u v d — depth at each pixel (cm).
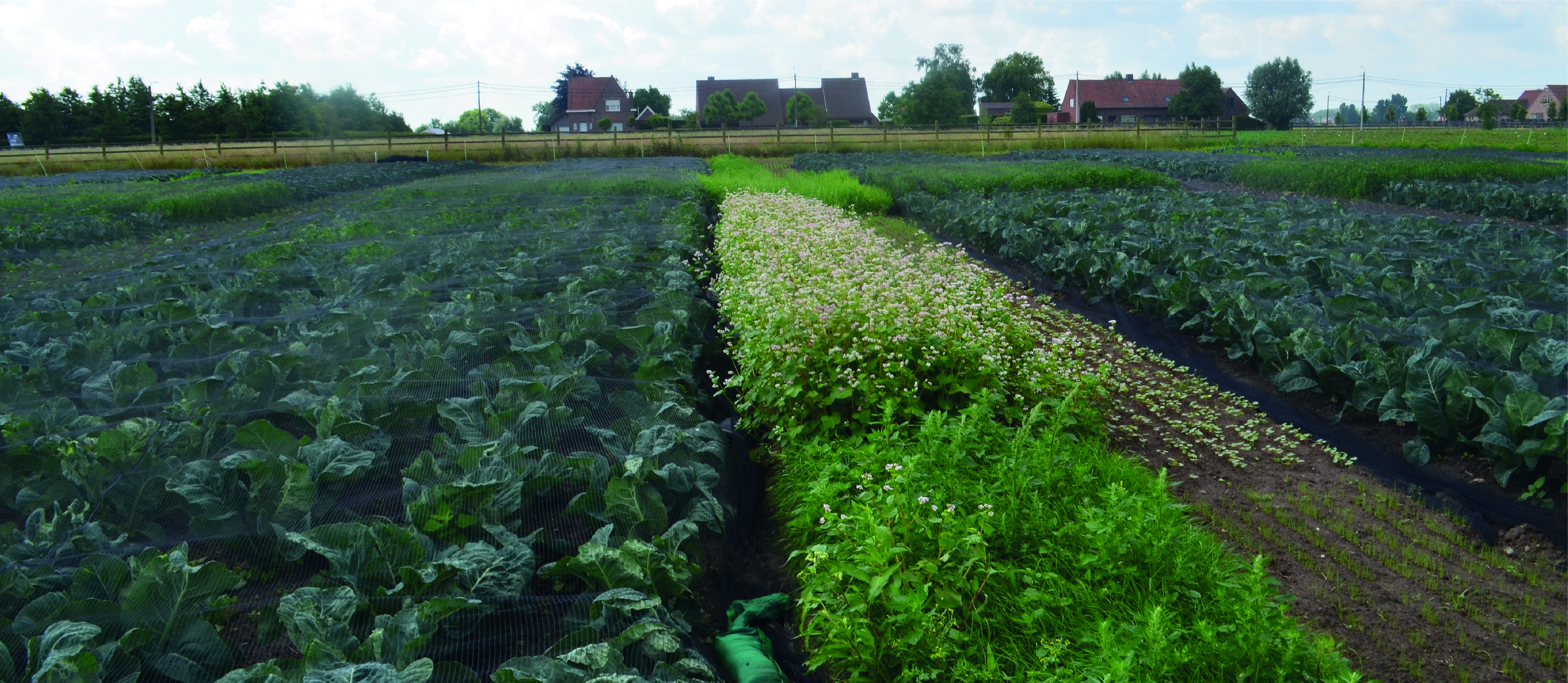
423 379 586
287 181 2700
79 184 2892
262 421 475
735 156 4103
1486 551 516
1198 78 7781
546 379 585
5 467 463
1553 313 817
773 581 501
